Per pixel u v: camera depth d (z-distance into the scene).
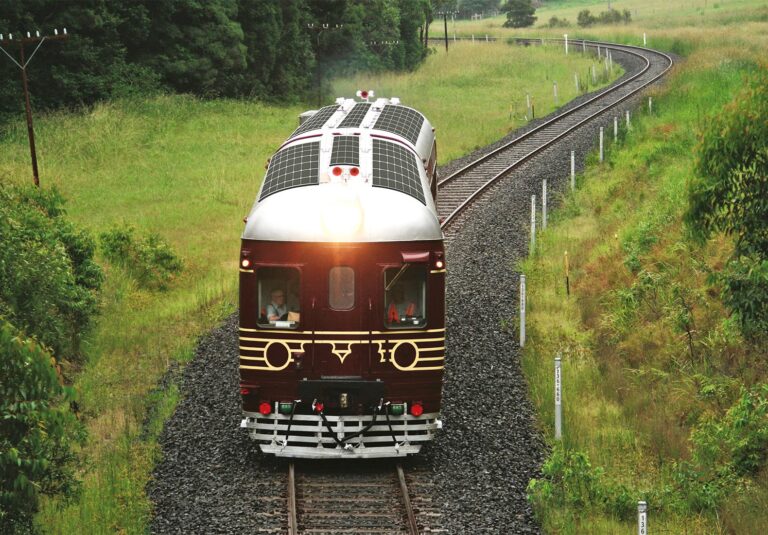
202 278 55.19
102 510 27.45
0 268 32.16
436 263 30.38
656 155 73.38
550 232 60.91
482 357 40.72
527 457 31.70
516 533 26.56
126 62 117.38
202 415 35.06
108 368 40.81
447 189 72.88
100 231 61.59
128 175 81.12
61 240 46.16
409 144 37.47
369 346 29.97
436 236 30.55
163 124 101.06
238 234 64.88
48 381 21.64
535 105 118.56
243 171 83.56
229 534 26.17
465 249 57.56
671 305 42.31
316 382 29.84
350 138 34.66
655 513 28.00
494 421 34.59
